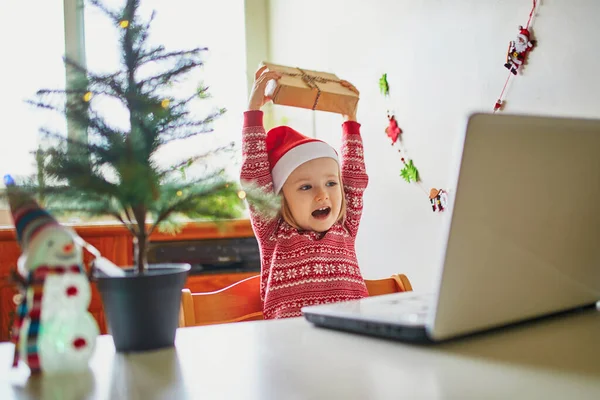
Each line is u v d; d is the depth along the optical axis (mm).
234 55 2816
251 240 2465
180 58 713
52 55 2453
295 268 1461
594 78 1185
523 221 620
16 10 2428
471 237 572
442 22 1655
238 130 2713
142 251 680
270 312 1435
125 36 686
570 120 623
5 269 1991
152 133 679
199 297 1073
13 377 556
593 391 458
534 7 1328
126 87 678
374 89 2031
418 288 1806
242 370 549
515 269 637
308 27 2490
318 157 1539
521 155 589
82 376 552
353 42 2156
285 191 1519
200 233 2355
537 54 1324
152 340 646
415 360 566
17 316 577
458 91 1595
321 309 752
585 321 739
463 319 602
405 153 1856
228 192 687
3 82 2379
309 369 544
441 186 1679
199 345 666
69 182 631
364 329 676
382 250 2023
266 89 1576
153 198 651
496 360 558
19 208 592
